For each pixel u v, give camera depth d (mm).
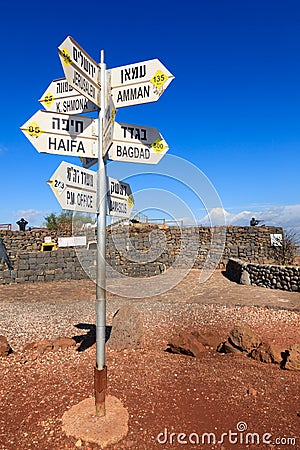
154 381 3584
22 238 22016
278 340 5555
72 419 2799
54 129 2643
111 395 3256
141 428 2727
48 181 2320
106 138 2486
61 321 7418
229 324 6648
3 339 5012
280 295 10211
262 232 19891
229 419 2871
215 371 3861
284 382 3586
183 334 4750
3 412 3051
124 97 2795
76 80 2393
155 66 2637
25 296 11188
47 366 4164
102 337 2785
